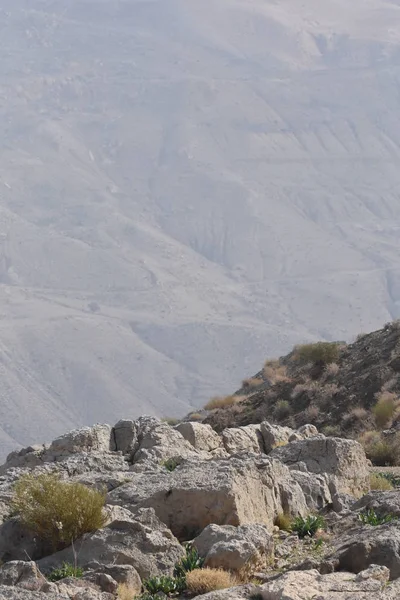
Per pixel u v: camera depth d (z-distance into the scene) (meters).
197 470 30.23
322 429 76.94
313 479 33.25
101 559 25.25
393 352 84.31
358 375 83.56
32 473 34.28
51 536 27.08
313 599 19.50
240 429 45.91
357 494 36.69
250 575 24.38
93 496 27.50
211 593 21.03
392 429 68.44
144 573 24.84
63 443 40.72
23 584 22.52
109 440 41.50
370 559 23.08
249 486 29.22
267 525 28.94
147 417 43.50
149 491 29.05
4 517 28.66
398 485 40.97
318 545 26.55
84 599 21.59
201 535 26.02
